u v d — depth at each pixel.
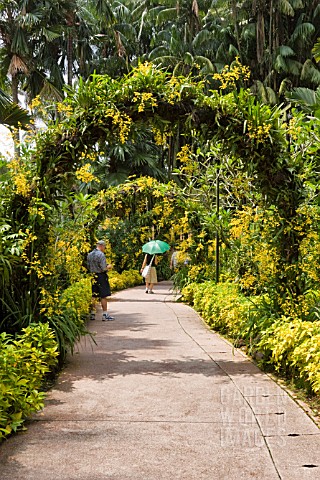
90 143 5.82
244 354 6.45
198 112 5.79
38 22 17.66
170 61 24.11
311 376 4.22
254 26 23.83
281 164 5.80
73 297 6.91
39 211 5.51
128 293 16.92
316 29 25.12
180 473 2.97
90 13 23.42
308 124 6.33
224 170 9.07
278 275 5.92
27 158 5.76
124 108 5.76
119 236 21.00
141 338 7.78
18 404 3.77
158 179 23.66
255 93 22.45
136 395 4.64
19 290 5.63
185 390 4.79
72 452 3.30
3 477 2.93
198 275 12.48
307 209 5.91
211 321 8.99
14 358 3.99
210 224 9.31
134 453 3.28
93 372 5.55
